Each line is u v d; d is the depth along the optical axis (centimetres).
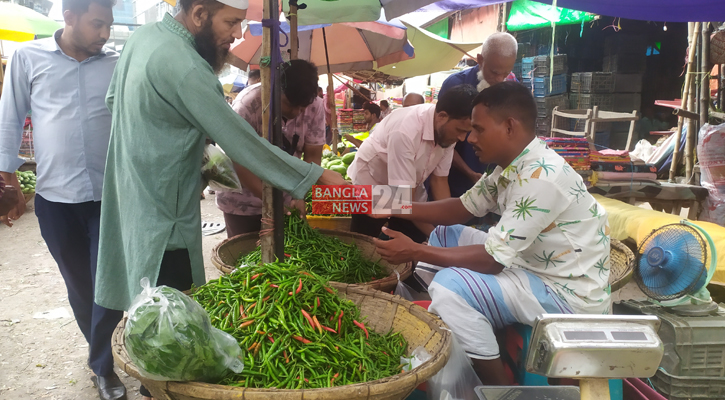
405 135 310
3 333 366
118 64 208
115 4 263
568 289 216
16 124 274
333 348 185
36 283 468
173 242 201
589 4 404
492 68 390
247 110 323
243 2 192
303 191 201
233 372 170
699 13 401
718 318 262
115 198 217
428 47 756
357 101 1346
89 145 271
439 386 199
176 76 183
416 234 375
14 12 859
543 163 206
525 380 222
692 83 645
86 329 297
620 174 532
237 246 319
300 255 294
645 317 118
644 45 1027
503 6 894
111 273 221
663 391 264
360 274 298
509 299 213
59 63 266
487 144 215
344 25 611
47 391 295
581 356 112
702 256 260
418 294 305
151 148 192
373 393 147
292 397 142
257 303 194
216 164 255
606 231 223
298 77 279
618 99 1029
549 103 991
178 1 197
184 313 147
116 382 286
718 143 507
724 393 257
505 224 209
